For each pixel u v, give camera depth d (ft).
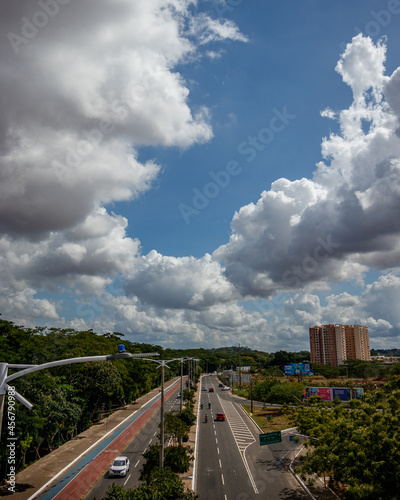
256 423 212.43
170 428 129.08
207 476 119.55
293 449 154.40
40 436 135.95
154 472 85.81
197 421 219.00
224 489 108.06
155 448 106.93
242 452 149.59
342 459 83.56
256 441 168.96
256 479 117.19
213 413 249.55
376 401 87.71
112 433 182.19
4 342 135.85
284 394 283.38
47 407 132.67
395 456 71.10
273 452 150.10
